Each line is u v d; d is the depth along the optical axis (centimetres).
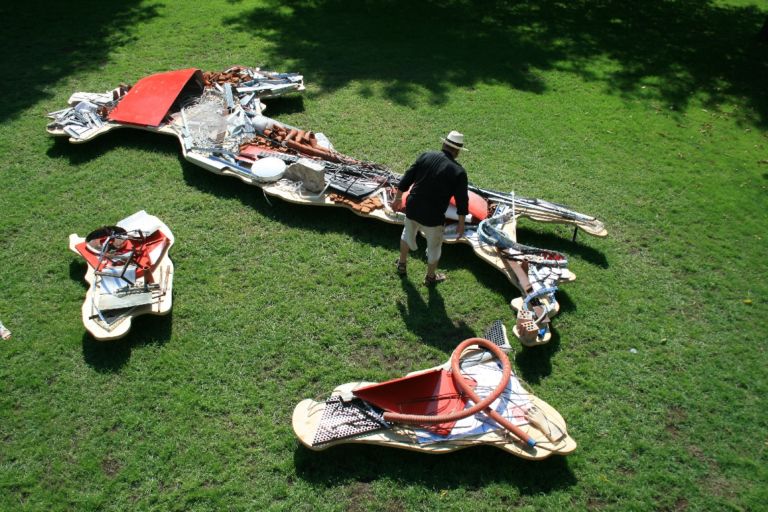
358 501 432
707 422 501
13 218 689
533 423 461
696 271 666
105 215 700
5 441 463
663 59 1221
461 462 460
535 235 707
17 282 605
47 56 1071
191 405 491
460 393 482
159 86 861
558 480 451
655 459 470
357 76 1050
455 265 650
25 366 520
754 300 630
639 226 731
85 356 531
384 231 690
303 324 570
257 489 434
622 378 535
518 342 564
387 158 819
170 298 567
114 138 847
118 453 456
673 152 895
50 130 813
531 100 1016
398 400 479
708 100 1069
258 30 1215
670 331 586
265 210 715
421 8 1381
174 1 1340
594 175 823
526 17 1384
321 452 462
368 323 575
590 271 655
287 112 924
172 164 795
